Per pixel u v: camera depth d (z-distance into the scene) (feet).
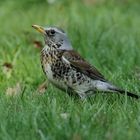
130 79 43.96
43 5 73.41
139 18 67.77
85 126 30.76
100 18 63.82
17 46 50.62
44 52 39.40
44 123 31.65
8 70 45.73
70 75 38.68
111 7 71.72
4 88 42.63
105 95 39.60
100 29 56.70
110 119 32.89
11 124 31.94
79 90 39.01
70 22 61.31
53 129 30.55
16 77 45.11
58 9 69.87
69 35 53.42
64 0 73.56
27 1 73.61
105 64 48.03
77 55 39.34
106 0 73.61
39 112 33.27
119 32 58.39
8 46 52.65
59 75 38.86
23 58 49.44
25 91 40.96
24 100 37.68
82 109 35.12
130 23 64.59
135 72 45.06
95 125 31.22
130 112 34.63
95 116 32.71
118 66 46.57
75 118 32.09
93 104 35.96
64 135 29.55
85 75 38.96
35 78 44.70
